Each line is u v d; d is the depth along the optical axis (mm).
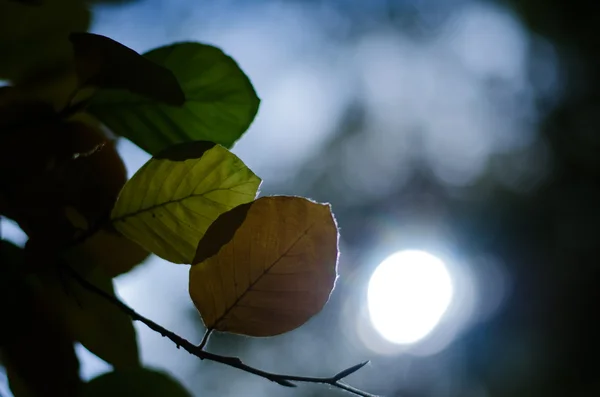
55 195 485
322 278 465
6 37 522
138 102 517
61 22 531
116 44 465
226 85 519
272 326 468
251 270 464
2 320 479
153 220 483
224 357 453
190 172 476
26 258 477
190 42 517
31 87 521
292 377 450
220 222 462
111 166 497
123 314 508
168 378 516
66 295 496
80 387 489
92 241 500
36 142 494
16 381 490
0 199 482
